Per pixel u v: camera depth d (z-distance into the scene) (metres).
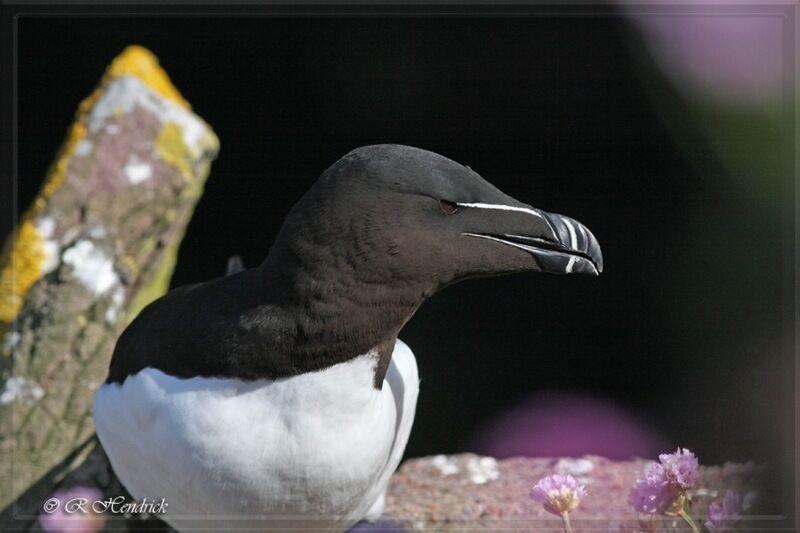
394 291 5.71
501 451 11.09
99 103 10.43
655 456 10.20
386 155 5.70
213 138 10.70
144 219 10.02
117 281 9.58
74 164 10.02
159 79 10.91
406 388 6.64
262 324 5.78
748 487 8.31
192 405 5.96
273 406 5.88
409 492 8.36
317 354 5.75
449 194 5.71
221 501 6.16
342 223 5.59
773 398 10.43
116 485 8.46
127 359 6.49
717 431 10.47
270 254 5.92
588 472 8.51
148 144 10.29
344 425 5.95
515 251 5.85
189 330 6.01
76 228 9.76
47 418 8.76
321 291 5.66
